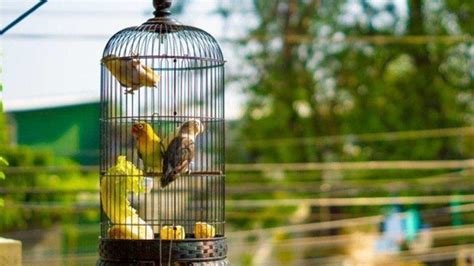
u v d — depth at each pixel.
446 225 31.89
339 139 34.00
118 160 10.55
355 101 36.88
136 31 10.70
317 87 37.09
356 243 26.31
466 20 36.25
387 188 21.45
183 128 10.50
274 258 31.89
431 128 36.22
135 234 10.46
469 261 25.58
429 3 36.53
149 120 11.23
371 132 36.41
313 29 37.16
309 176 35.22
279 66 37.25
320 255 31.75
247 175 35.25
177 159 10.36
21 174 28.78
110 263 10.28
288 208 33.66
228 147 37.00
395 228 27.00
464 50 36.12
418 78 36.50
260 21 37.16
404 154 35.88
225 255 10.54
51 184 29.17
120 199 10.48
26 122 33.66
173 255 10.12
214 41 11.23
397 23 36.88
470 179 26.75
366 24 37.00
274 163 36.56
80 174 31.08
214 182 11.41
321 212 32.75
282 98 37.22
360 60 37.00
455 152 35.72
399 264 26.11
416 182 26.06
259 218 32.84
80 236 30.03
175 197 10.95
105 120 11.02
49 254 29.05
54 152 31.20
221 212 11.32
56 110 33.88
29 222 29.59
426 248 27.17
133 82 10.62
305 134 37.06
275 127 37.09
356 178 35.47
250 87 37.34
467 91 36.25
